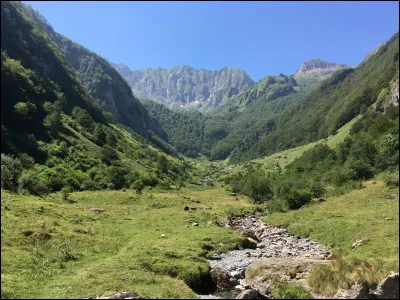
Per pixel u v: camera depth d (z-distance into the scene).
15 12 186.88
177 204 69.56
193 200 78.94
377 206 48.31
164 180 124.00
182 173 161.12
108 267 22.28
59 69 187.88
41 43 188.88
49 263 22.62
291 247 34.03
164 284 20.25
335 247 31.70
